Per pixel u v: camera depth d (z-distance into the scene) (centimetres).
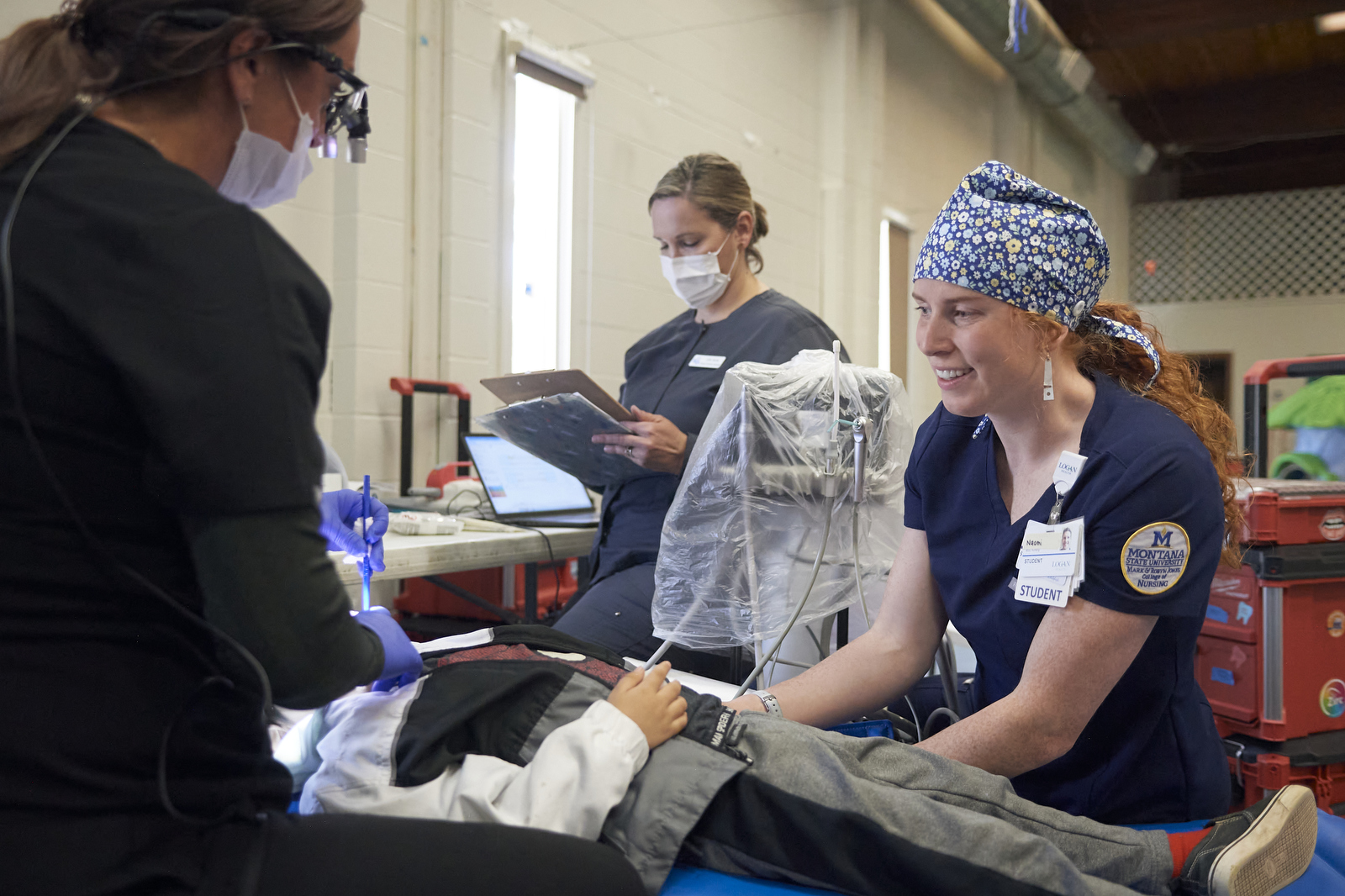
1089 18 552
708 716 92
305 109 74
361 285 263
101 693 56
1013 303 97
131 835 56
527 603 221
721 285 188
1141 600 92
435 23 278
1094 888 80
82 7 65
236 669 63
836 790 85
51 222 55
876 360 488
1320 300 601
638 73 345
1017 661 106
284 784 67
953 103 545
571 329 326
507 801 81
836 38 457
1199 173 637
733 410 133
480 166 290
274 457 57
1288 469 269
